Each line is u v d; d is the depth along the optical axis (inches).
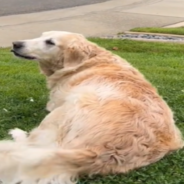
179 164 51.0
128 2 220.4
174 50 123.8
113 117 47.5
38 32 145.0
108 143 45.8
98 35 146.9
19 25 152.7
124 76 55.4
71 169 43.9
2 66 96.4
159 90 79.2
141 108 49.9
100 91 51.7
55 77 60.6
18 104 70.3
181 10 202.8
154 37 144.6
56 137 49.3
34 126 62.2
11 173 43.5
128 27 161.8
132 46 126.7
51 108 60.3
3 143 45.9
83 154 44.4
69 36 60.4
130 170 47.2
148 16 183.9
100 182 45.5
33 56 61.4
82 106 49.2
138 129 47.7
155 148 48.8
